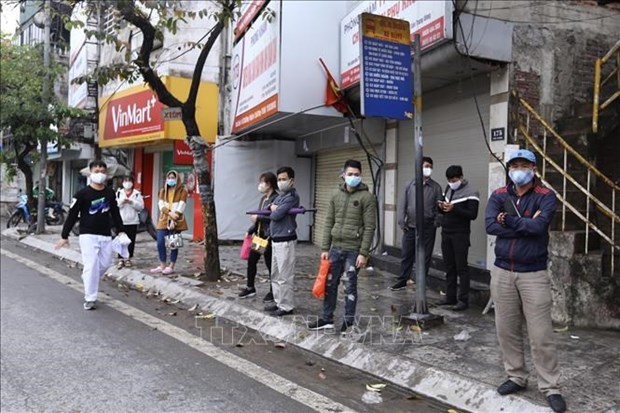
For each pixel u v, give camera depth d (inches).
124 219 401.4
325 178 521.0
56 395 175.0
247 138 534.9
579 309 248.8
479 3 290.8
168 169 648.4
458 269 275.7
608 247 272.1
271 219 263.0
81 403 169.2
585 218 257.3
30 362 205.0
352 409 170.1
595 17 322.3
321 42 401.1
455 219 275.0
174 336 245.0
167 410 165.3
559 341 223.8
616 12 328.8
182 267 404.2
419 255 246.8
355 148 462.6
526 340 223.5
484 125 318.0
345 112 404.8
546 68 306.7
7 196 1011.3
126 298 324.5
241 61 494.3
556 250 252.2
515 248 162.2
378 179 422.6
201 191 349.4
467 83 331.3
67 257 467.2
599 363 196.4
